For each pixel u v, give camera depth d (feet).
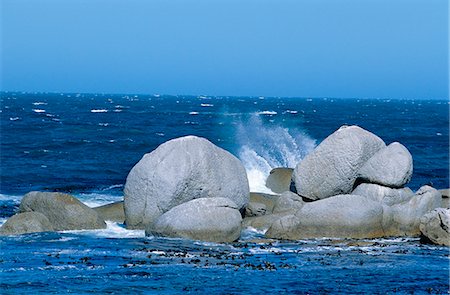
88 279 86.53
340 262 97.04
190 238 108.37
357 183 124.36
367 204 112.27
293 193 125.90
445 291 84.89
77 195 152.66
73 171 196.85
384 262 97.60
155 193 115.55
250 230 115.65
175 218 109.29
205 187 116.88
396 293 83.76
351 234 111.04
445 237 108.17
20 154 228.84
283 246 105.70
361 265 95.76
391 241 110.32
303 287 85.20
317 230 111.24
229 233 108.06
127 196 117.70
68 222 114.93
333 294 82.79
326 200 112.37
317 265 95.30
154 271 90.68
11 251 100.17
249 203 123.13
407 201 116.67
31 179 181.37
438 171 213.66
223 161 120.16
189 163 116.37
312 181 124.98
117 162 217.56
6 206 139.33
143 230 115.75
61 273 89.10
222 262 95.61
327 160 124.36
